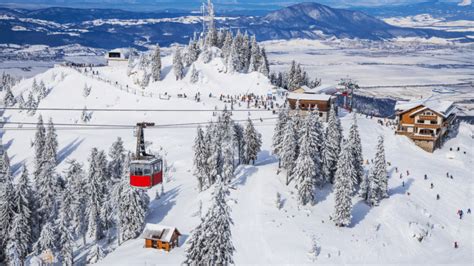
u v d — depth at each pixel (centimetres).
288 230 8294
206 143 10125
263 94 18225
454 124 16838
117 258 7881
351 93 19262
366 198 9894
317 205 9500
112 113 17325
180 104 16638
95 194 9450
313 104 14900
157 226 8325
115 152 11775
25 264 8512
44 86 19388
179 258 7694
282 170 10638
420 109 14312
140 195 9062
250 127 11019
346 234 8494
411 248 8525
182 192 10419
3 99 19575
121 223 8881
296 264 7400
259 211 8888
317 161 9706
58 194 10019
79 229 9712
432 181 11438
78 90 19262
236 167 10819
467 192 11219
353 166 9988
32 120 18025
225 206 5128
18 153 15938
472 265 8038
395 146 13938
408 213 9569
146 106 17188
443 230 9406
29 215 8831
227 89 18638
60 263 8506
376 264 7762
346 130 14375
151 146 13588
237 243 7919
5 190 8756
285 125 10419
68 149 15000
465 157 13975
